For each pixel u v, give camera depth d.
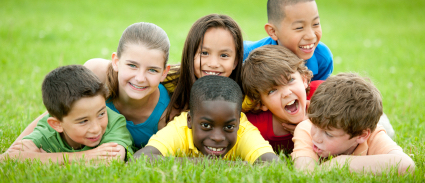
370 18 15.96
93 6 16.66
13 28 9.54
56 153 2.72
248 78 3.08
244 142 2.84
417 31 12.41
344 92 2.63
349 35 11.77
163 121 3.27
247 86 3.11
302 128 2.93
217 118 2.57
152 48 2.85
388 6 19.42
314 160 2.65
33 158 2.65
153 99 3.20
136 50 2.83
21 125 3.47
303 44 3.43
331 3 20.58
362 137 2.73
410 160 2.56
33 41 8.45
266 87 2.99
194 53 3.11
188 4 19.34
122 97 3.15
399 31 12.51
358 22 14.84
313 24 3.40
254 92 3.08
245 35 3.59
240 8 18.59
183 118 2.99
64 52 7.46
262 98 3.10
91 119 2.72
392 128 3.54
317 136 2.74
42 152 2.87
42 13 13.41
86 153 2.70
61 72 2.71
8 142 3.11
